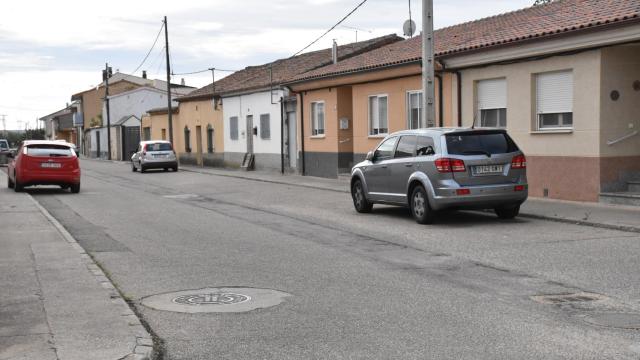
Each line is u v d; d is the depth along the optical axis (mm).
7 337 5910
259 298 7469
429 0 16625
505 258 9562
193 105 43094
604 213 13578
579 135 15656
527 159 17156
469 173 12758
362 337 5957
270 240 11758
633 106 15430
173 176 33062
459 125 19469
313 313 6797
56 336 5941
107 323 6363
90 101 81688
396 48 25688
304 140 29234
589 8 16594
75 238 12180
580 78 15547
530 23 18031
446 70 19594
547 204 15570
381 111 23672
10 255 10125
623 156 15438
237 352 5621
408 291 7672
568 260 9273
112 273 8961
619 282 7895
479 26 22719
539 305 6953
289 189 23375
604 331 6008
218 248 10953
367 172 15344
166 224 14188
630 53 15258
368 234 12305
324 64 31078
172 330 6281
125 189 24781
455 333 6023
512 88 17516
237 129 36781
